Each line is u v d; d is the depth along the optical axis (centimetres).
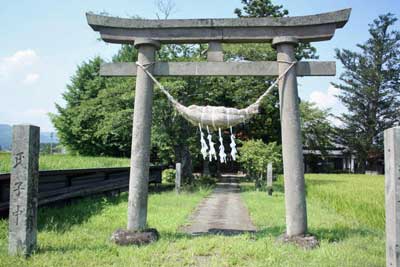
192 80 1869
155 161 2445
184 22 711
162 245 639
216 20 705
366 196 1449
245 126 2966
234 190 2003
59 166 1354
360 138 4509
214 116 697
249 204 1308
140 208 692
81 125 3453
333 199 1397
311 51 2848
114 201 1230
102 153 3616
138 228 686
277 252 591
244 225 916
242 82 2316
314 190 1781
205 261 556
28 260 530
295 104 690
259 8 3095
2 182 771
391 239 443
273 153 2077
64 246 613
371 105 4566
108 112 2016
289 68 692
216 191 1936
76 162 1627
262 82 2362
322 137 4375
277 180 2486
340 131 4628
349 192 1623
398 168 440
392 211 442
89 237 683
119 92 1933
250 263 542
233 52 2166
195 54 1973
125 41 736
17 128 570
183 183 1970
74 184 1111
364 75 4475
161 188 1938
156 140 1956
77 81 4019
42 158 1598
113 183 1426
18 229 555
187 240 679
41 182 920
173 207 1155
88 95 3775
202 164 3491
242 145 2477
